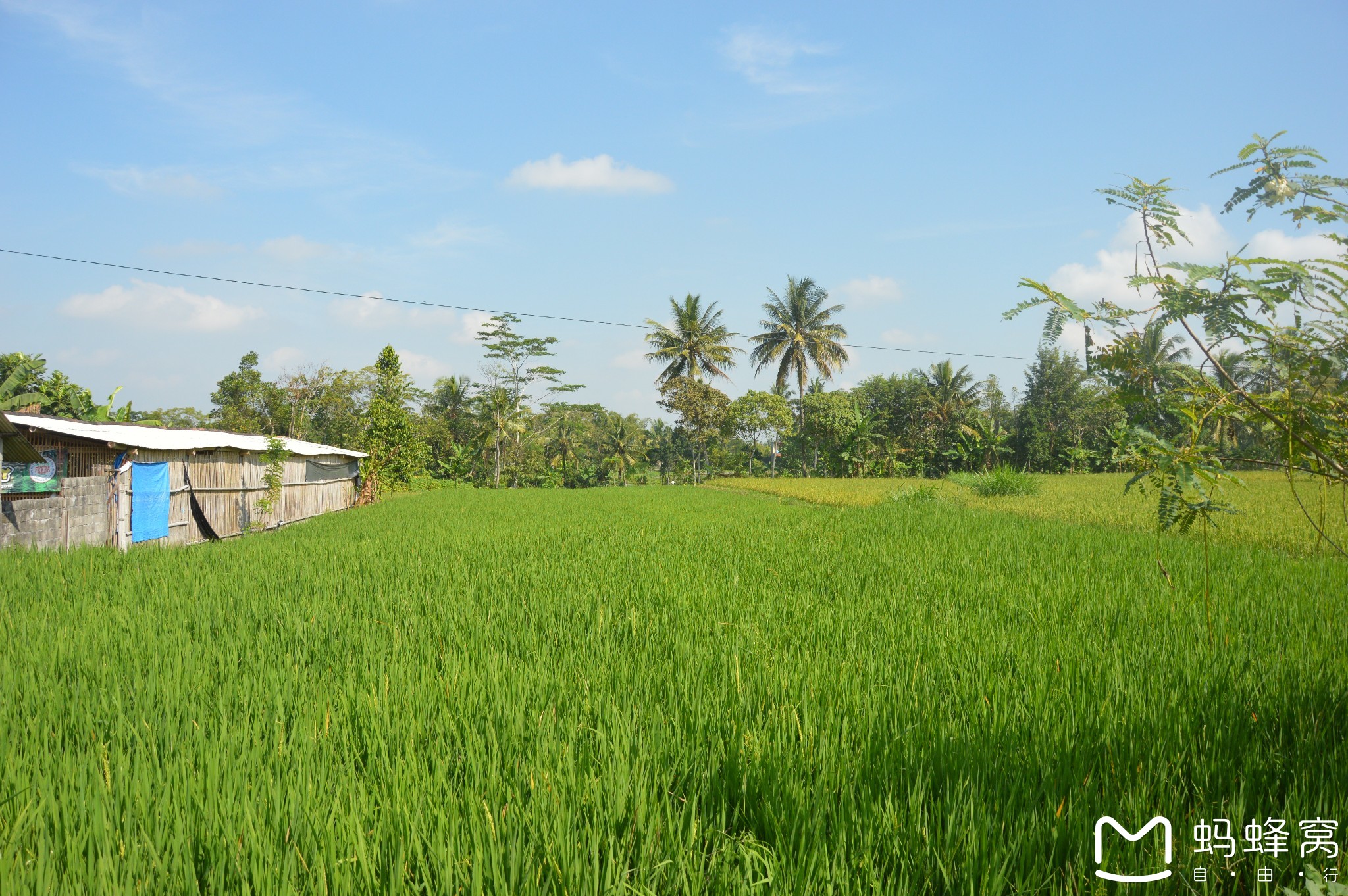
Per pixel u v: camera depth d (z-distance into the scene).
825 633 5.14
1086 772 2.78
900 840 2.35
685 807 2.59
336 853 2.33
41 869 2.13
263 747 3.12
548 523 14.91
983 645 4.67
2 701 3.69
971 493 25.16
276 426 43.97
